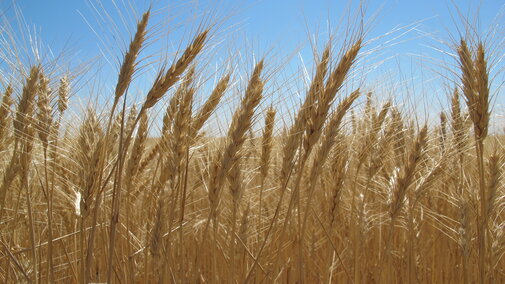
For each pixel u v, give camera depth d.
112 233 0.61
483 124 0.69
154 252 0.68
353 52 0.63
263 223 0.85
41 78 0.71
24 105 0.70
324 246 0.91
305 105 0.65
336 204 0.78
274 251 0.83
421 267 0.87
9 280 0.78
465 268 0.75
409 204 0.77
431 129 0.74
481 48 0.69
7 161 0.78
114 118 0.70
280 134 0.73
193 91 0.67
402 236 0.90
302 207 0.84
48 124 0.70
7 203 0.84
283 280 0.82
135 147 0.72
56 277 0.82
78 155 0.68
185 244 0.85
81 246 0.64
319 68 0.65
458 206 0.78
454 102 0.80
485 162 0.77
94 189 0.63
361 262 0.83
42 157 0.75
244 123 0.65
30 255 0.83
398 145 0.82
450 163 0.79
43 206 0.84
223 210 0.81
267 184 0.88
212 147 0.74
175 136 0.67
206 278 0.83
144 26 0.60
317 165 0.66
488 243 0.74
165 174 0.70
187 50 0.60
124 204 0.79
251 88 0.67
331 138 0.66
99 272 0.74
